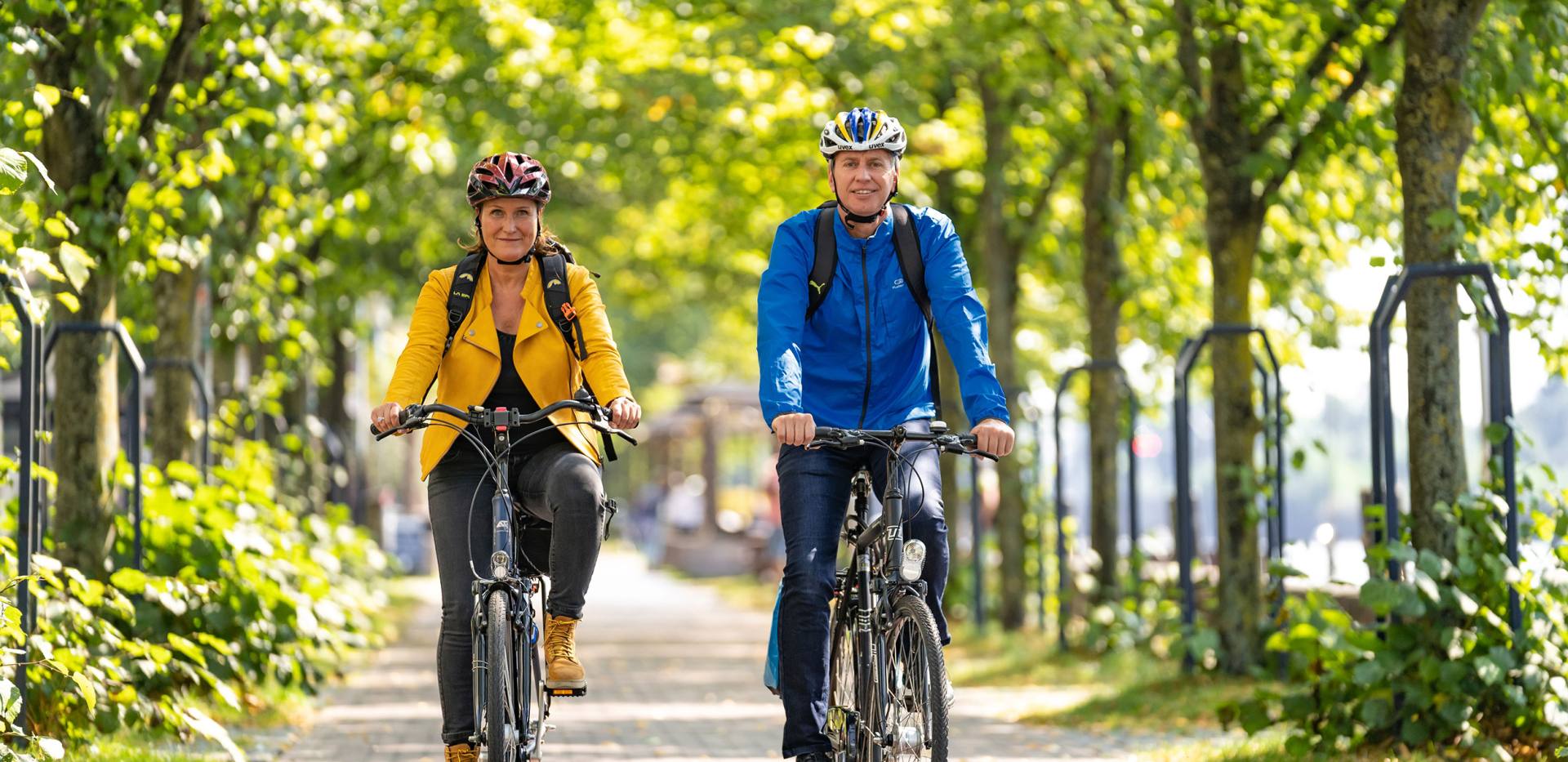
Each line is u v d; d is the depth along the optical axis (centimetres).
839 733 1266
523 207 1266
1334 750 1736
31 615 1678
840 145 1248
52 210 1997
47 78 2020
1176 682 2478
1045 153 3969
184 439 2733
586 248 5784
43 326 1827
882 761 1193
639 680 3006
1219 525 2544
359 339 5238
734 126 3691
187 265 2702
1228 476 2534
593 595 6456
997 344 3841
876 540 1239
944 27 3078
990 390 1213
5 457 1681
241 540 2156
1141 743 2003
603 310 1294
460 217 4478
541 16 3478
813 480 1266
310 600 2259
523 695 1223
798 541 1253
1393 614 1750
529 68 3462
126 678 1784
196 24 2073
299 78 2500
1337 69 2561
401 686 2778
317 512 4078
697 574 7950
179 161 2223
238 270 2934
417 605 5297
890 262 1269
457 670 1238
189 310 2756
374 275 4184
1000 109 3712
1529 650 1702
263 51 2227
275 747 1934
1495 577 1709
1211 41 2466
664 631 4400
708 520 8044
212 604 2170
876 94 3519
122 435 2998
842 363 1277
